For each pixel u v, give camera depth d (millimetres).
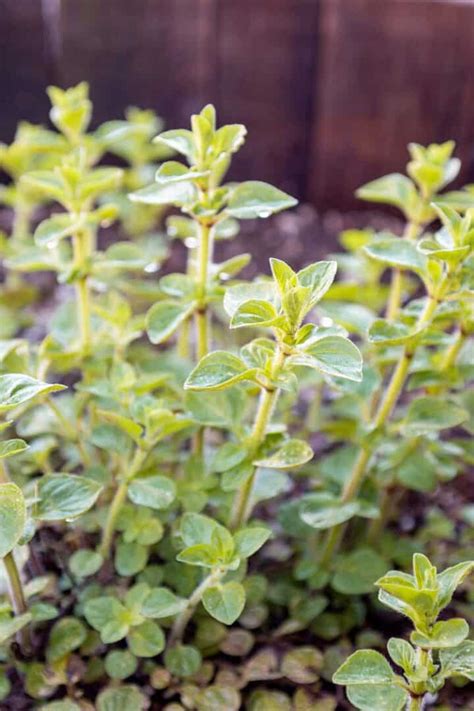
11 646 450
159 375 460
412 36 659
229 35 677
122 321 493
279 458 429
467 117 680
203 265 456
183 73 694
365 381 471
